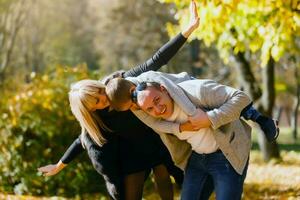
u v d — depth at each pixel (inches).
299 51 417.4
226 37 389.1
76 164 379.2
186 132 188.9
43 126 383.6
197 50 1384.1
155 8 1418.6
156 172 243.9
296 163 545.6
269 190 401.1
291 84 1318.9
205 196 200.7
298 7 301.0
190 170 198.5
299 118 1871.3
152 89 184.2
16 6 1423.5
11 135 385.4
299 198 362.3
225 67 1344.7
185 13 361.4
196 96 185.5
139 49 1652.3
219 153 189.5
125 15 1508.4
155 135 227.8
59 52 2025.1
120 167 230.8
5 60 1407.5
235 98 181.6
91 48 2210.9
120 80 191.5
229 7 301.1
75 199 370.0
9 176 386.6
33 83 402.0
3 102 398.3
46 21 1924.2
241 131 191.0
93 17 2214.6
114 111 215.2
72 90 208.2
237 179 187.6
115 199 234.1
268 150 574.2
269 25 321.1
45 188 380.8
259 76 952.3
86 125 211.5
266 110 579.8
